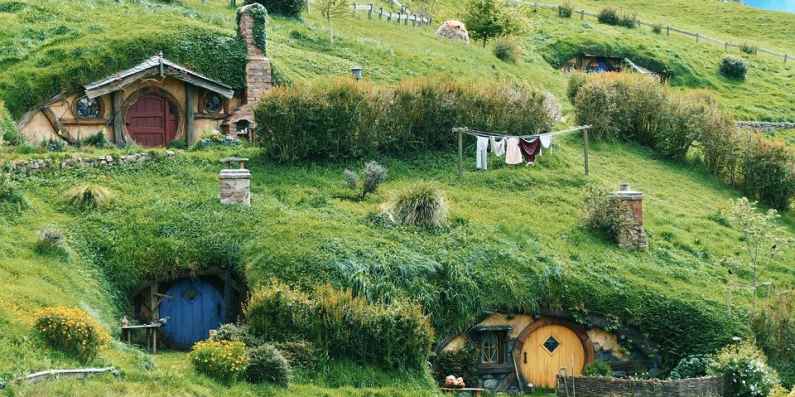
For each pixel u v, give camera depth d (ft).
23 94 124.26
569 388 90.22
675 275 106.11
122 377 73.92
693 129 145.48
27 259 88.17
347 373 84.58
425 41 188.03
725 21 282.56
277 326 85.66
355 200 111.04
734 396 91.56
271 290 86.17
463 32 200.03
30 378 68.28
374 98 124.77
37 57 130.31
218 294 95.09
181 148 127.85
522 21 211.82
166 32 136.67
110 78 127.13
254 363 79.51
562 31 230.07
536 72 192.03
